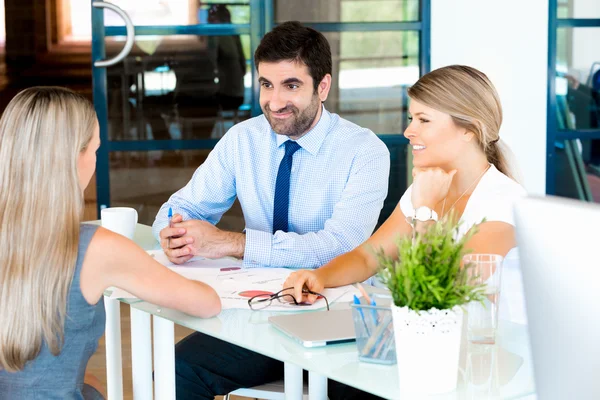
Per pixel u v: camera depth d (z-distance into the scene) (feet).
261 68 8.08
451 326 4.41
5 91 41.68
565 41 15.53
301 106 8.05
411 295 4.36
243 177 8.66
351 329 5.49
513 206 2.87
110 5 13.89
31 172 5.27
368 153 8.30
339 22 15.31
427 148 6.79
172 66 14.89
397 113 15.67
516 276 6.42
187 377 7.30
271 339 5.45
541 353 2.83
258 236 7.59
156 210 15.15
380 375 4.78
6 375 5.50
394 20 15.37
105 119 14.79
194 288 5.82
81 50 42.16
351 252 7.20
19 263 5.26
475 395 4.41
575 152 15.81
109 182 14.97
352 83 15.53
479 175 6.81
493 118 6.71
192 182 8.93
